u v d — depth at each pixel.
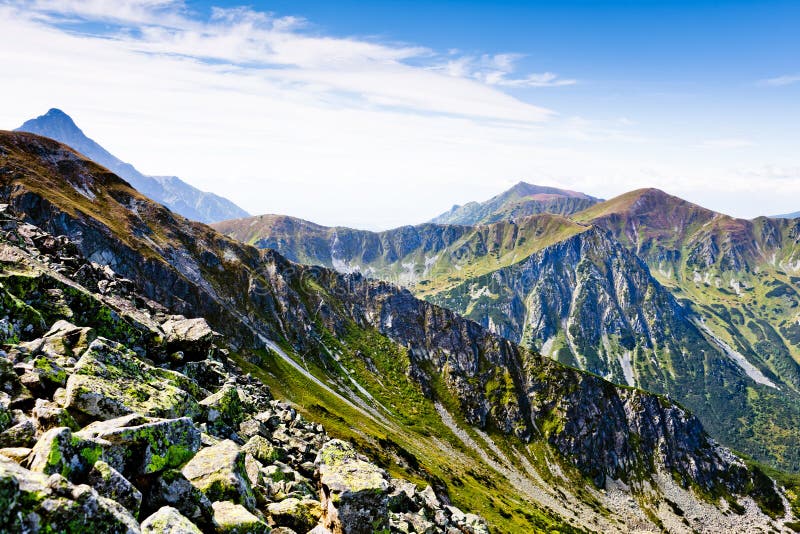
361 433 124.19
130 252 179.75
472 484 155.62
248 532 17.98
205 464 20.69
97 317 36.91
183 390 29.31
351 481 26.86
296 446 37.00
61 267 51.72
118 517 13.45
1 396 19.22
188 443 21.03
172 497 17.45
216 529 17.61
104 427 17.92
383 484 27.02
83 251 161.75
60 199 175.88
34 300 33.75
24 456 14.88
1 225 56.56
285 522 23.38
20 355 24.16
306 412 111.31
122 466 17.08
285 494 26.36
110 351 27.20
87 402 20.89
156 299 174.12
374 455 104.81
